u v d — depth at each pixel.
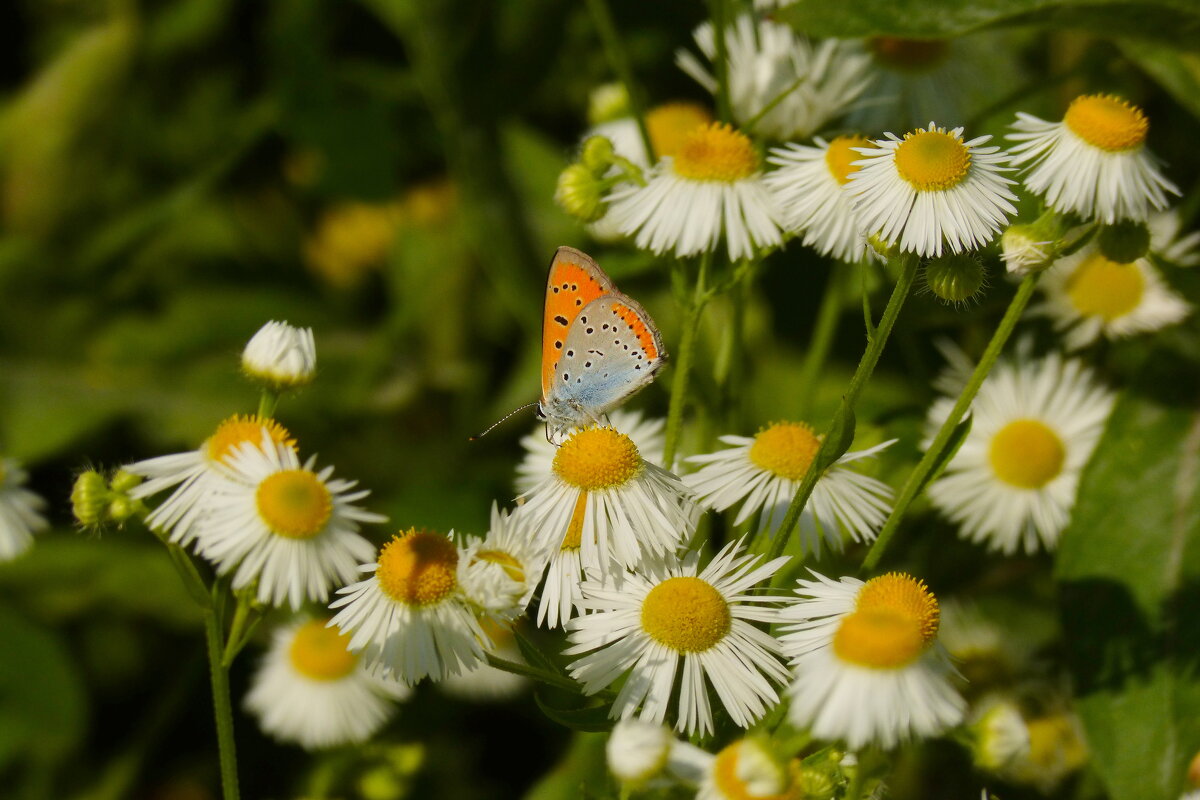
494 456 0.57
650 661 0.45
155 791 0.54
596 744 0.50
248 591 0.45
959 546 0.51
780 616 0.45
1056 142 0.46
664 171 0.48
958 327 0.53
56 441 0.57
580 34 0.57
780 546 0.45
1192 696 0.48
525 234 0.55
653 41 0.57
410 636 0.45
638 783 0.43
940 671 0.44
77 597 0.55
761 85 0.50
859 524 0.46
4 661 0.54
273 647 0.53
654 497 0.45
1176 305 0.51
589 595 0.45
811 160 0.47
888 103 0.51
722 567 0.45
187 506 0.46
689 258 0.48
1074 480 0.50
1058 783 0.49
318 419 0.57
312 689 0.52
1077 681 0.48
